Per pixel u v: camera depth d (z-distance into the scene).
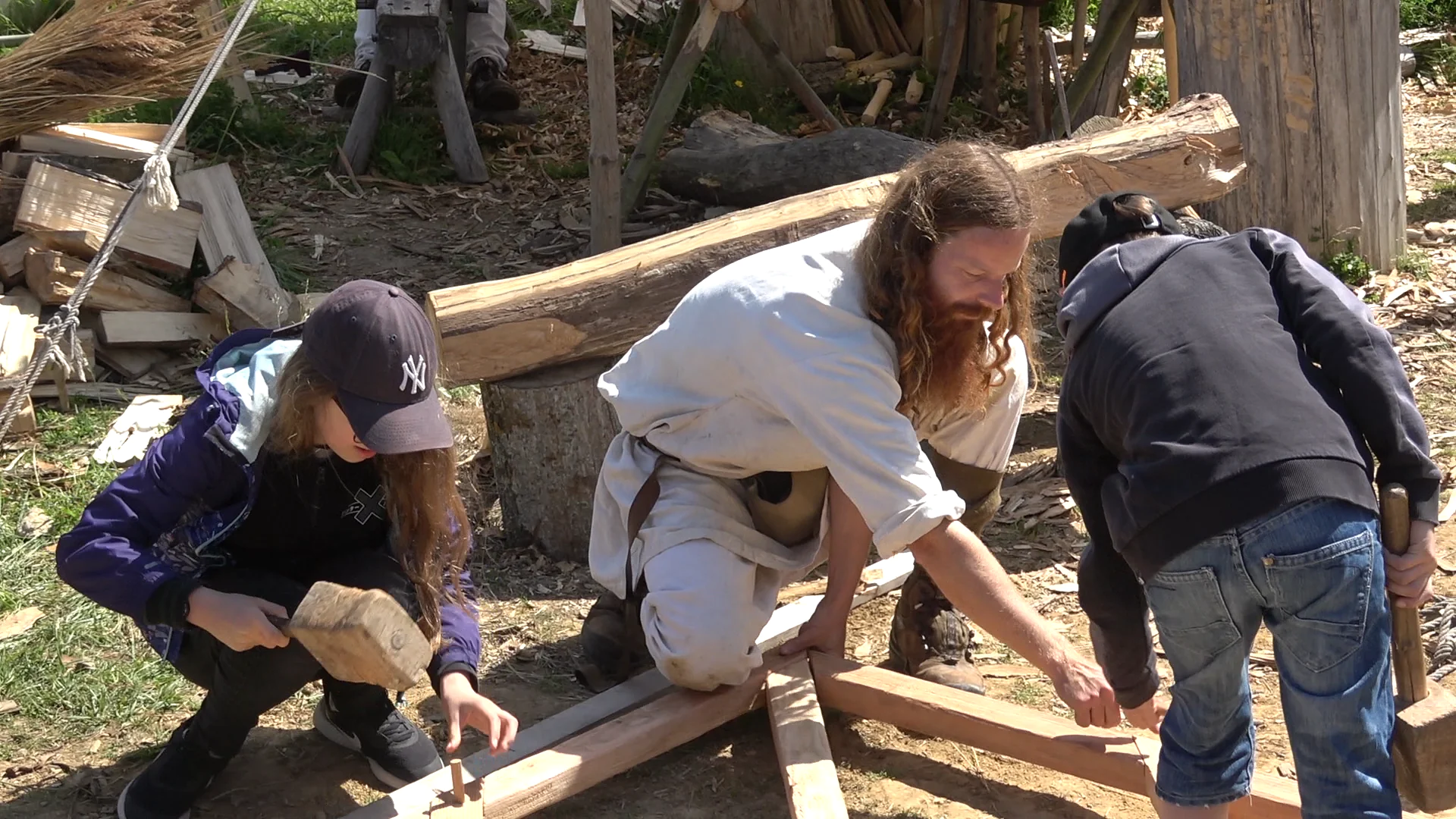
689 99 8.89
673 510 2.99
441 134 8.20
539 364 3.89
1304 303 2.21
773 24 9.21
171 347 5.39
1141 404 2.21
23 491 4.37
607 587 3.21
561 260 6.72
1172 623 2.27
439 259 6.73
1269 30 5.74
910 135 8.63
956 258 2.46
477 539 4.20
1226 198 6.08
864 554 3.13
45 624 3.63
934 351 2.63
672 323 2.92
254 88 8.82
